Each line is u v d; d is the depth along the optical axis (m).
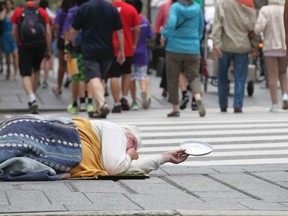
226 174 17.31
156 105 36.84
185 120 29.55
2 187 15.07
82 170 16.56
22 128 16.22
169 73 30.62
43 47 34.62
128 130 17.45
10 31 48.06
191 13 29.78
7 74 48.97
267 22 32.44
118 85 33.44
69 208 13.26
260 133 25.47
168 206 13.62
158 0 57.94
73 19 30.52
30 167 15.95
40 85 45.22
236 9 31.78
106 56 30.22
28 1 34.81
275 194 14.99
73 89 33.47
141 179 16.69
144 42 35.09
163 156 17.22
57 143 16.44
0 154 15.89
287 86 35.38
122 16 33.50
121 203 13.74
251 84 40.53
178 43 30.00
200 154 17.30
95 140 16.81
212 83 44.00
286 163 19.83
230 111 33.84
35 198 14.01
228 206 13.77
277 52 32.75
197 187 15.67
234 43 31.94
